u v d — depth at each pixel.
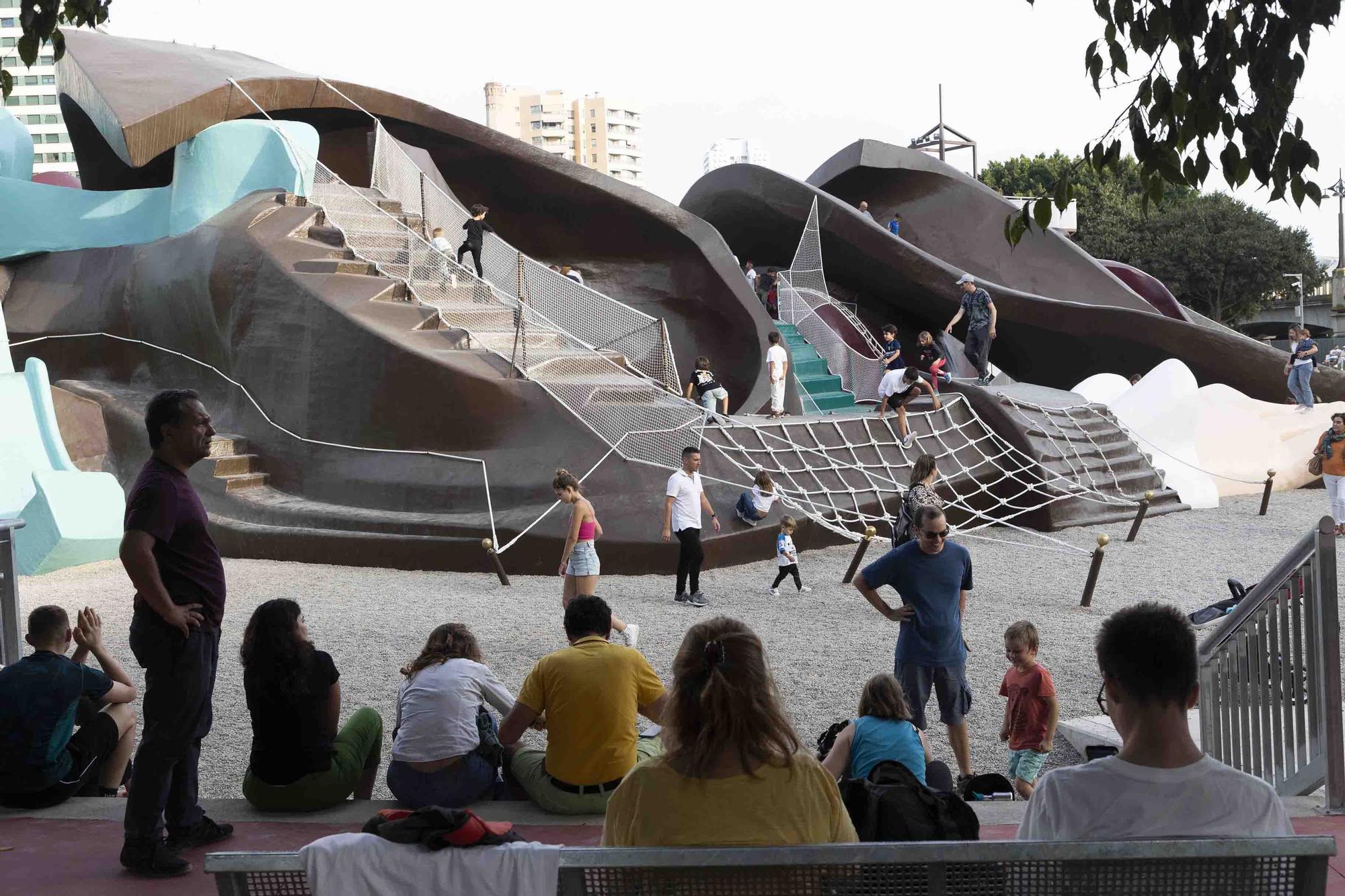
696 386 17.23
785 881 2.51
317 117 20.17
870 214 28.58
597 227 21.50
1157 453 19.31
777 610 11.33
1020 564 13.81
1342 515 14.88
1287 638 4.78
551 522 13.11
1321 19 4.31
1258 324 72.50
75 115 20.67
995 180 65.94
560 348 15.63
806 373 23.31
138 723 7.80
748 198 26.31
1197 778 2.62
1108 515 17.06
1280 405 20.75
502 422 13.94
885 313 26.73
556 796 4.88
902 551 6.64
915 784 3.72
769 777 2.73
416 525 13.59
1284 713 4.80
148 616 4.14
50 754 4.93
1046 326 23.11
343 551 13.82
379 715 5.46
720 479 13.98
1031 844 2.41
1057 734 7.66
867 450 15.86
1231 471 19.77
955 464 16.66
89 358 17.39
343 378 14.54
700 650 2.80
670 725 2.79
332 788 4.98
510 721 4.84
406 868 2.53
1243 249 53.69
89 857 4.34
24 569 13.35
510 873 2.52
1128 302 25.77
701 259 20.92
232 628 10.55
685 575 11.58
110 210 18.30
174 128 16.94
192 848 4.45
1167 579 12.70
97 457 16.14
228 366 15.78
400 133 20.97
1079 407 19.16
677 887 2.54
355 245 16.20
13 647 6.07
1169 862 2.43
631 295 21.56
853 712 7.99
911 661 6.64
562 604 11.52
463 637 5.24
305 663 4.94
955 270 23.77
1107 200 55.50
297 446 14.88
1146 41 4.68
